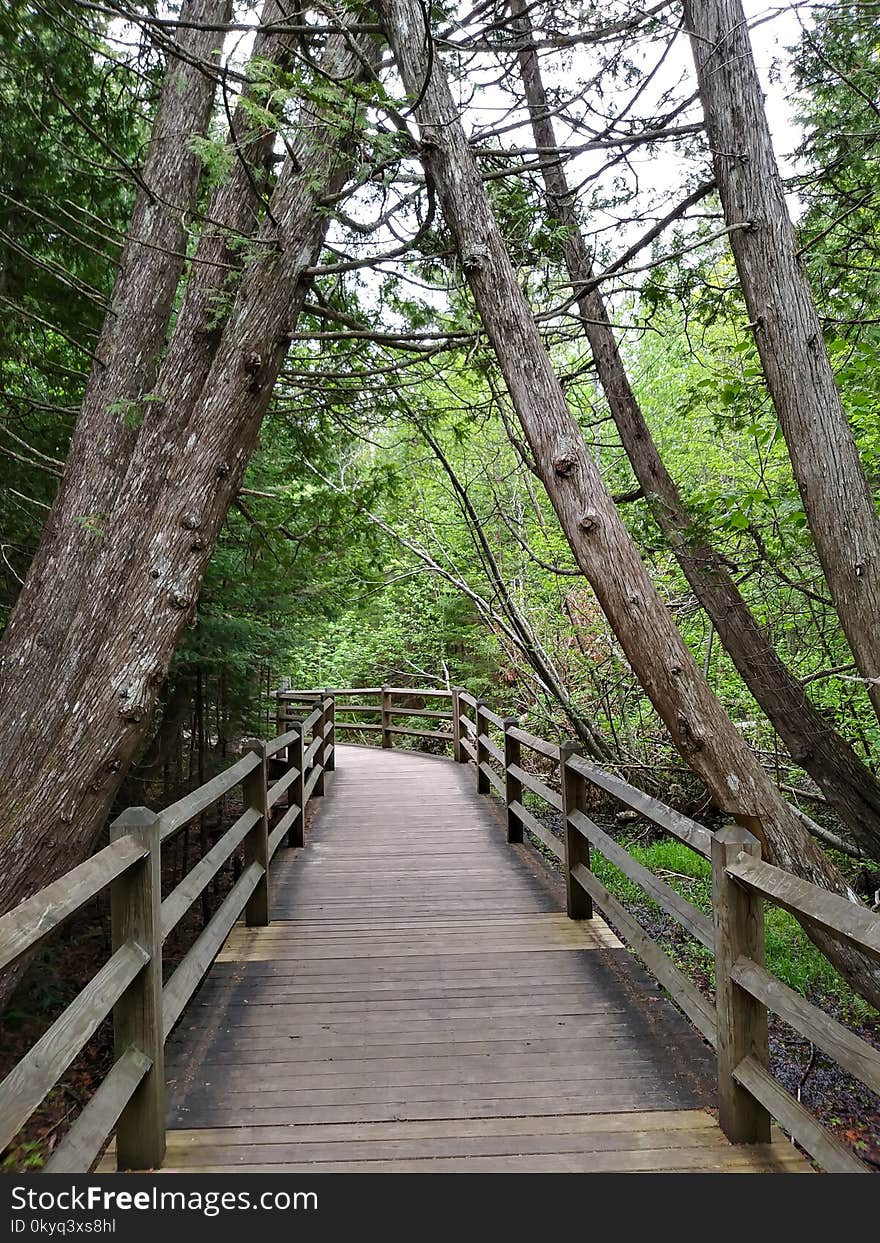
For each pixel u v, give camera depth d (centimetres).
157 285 552
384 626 1808
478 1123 258
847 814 529
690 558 596
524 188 532
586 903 471
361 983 378
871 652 392
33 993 543
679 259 489
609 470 854
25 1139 392
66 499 524
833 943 403
